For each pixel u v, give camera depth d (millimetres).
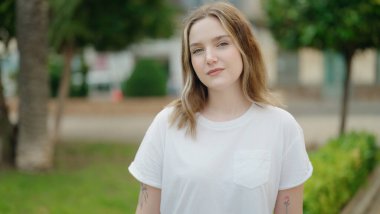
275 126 1964
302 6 7512
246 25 2010
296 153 1980
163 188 1986
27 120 6984
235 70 1956
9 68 15375
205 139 1939
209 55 1928
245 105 2029
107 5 9250
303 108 18766
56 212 4965
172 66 23812
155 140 2016
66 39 8914
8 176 6527
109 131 12711
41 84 6988
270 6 8164
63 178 6547
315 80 21469
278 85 21719
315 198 4102
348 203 5742
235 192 1880
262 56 2041
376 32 7398
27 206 5172
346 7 7164
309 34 7379
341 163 5523
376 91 20812
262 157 1903
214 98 2016
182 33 2057
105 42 10250
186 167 1912
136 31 10039
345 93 8750
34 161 7016
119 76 23547
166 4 9984
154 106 17094
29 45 6785
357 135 7609
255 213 1882
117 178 6684
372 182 6871
